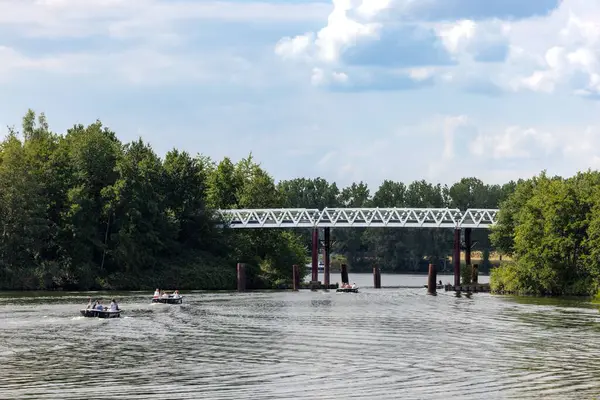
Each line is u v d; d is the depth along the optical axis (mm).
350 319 103625
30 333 86375
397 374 63188
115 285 163625
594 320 102625
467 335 86750
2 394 55812
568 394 56469
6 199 159750
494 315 109562
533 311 115688
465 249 186875
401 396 55594
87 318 101000
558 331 90500
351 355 72375
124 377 61812
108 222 168875
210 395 55594
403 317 106438
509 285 158125
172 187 185000
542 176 174500
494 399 54875
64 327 91875
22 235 160000
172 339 82812
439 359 70312
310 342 80812
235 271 181375
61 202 170375
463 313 112500
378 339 83188
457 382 60250
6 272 155750
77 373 63438
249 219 193625
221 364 67562
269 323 98375
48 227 161500
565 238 149000
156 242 171875
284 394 55969
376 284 182500
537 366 67125
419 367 66312
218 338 83812
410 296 150750
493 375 63031
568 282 152125
